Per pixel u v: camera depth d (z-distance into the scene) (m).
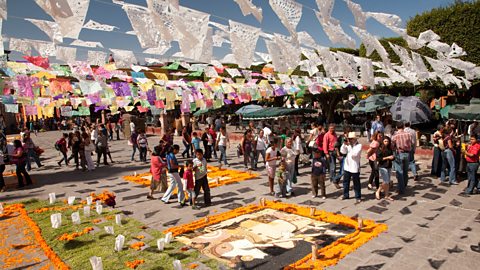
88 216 7.70
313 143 11.16
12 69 5.03
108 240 6.22
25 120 30.27
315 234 6.32
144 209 8.26
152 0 2.70
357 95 29.53
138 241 6.14
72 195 9.99
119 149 20.62
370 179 9.09
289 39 3.79
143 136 15.49
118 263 5.22
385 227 6.39
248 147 12.72
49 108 7.00
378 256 5.30
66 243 6.14
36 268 5.29
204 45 3.18
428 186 9.26
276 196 8.91
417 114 13.62
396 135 8.85
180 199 8.38
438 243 5.68
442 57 8.36
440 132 10.15
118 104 9.06
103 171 13.66
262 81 11.51
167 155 8.56
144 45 2.88
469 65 8.77
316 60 5.25
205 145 15.08
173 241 6.15
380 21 4.73
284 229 6.61
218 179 10.60
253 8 3.07
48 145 24.44
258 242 6.04
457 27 14.75
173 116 27.92
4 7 2.22
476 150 8.20
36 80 5.43
